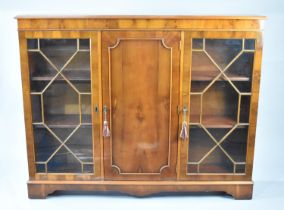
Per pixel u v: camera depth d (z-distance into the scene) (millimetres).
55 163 2432
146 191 2426
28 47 2209
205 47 2201
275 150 2857
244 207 2379
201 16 2131
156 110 2301
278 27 2662
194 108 2322
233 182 2422
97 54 2199
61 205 2398
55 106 2355
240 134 2377
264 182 2732
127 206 2391
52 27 2154
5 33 2695
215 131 2373
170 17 2123
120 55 2203
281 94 2777
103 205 2404
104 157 2385
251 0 2648
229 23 2148
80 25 2150
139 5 2670
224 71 2258
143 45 2186
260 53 2199
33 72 2273
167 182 2414
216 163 2438
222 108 2355
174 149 2367
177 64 2215
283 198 2496
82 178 2422
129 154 2379
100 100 2283
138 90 2268
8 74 2758
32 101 2316
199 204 2418
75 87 2285
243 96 2305
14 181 2695
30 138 2361
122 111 2305
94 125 2330
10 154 2881
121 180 2422
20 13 2674
